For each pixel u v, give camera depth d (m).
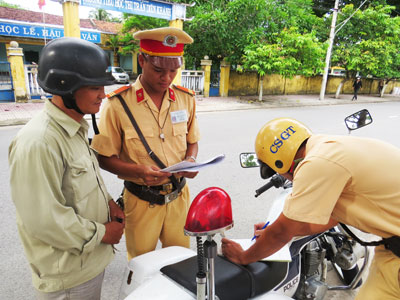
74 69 1.18
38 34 15.73
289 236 1.34
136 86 1.83
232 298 1.38
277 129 1.44
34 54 21.67
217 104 13.30
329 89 22.84
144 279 1.53
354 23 18.19
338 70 23.75
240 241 1.78
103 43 24.20
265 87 18.56
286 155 1.40
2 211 3.45
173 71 1.74
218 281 1.40
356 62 17.17
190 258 1.59
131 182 1.94
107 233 1.43
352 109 14.16
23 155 1.14
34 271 1.34
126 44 23.48
